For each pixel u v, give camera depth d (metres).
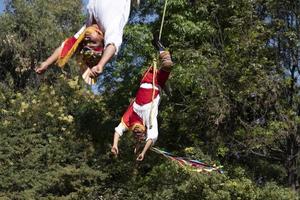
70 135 24.36
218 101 18.38
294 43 18.86
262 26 18.92
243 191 17.05
